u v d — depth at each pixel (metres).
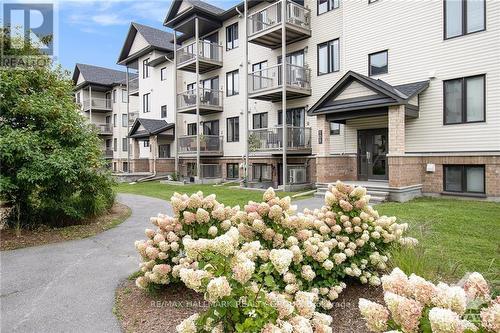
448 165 11.40
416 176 11.61
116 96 35.72
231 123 20.72
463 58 11.21
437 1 11.76
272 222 3.54
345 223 4.00
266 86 17.22
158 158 25.23
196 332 2.21
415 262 3.61
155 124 25.83
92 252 6.21
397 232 4.22
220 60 21.00
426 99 11.99
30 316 3.74
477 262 4.59
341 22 15.09
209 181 20.30
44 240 7.11
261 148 16.47
